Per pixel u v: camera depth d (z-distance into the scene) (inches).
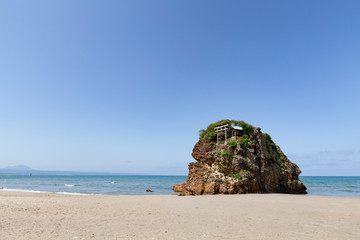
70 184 3117.6
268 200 936.3
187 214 593.3
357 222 504.7
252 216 568.4
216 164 1464.1
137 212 620.1
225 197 1059.9
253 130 1669.5
